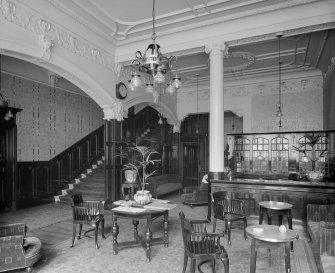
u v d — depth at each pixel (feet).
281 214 17.39
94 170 39.88
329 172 31.48
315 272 13.71
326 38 24.16
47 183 33.96
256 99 39.60
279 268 14.25
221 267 14.44
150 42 27.02
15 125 29.81
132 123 45.19
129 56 28.43
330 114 31.04
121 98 30.07
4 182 28.94
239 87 40.70
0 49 17.57
